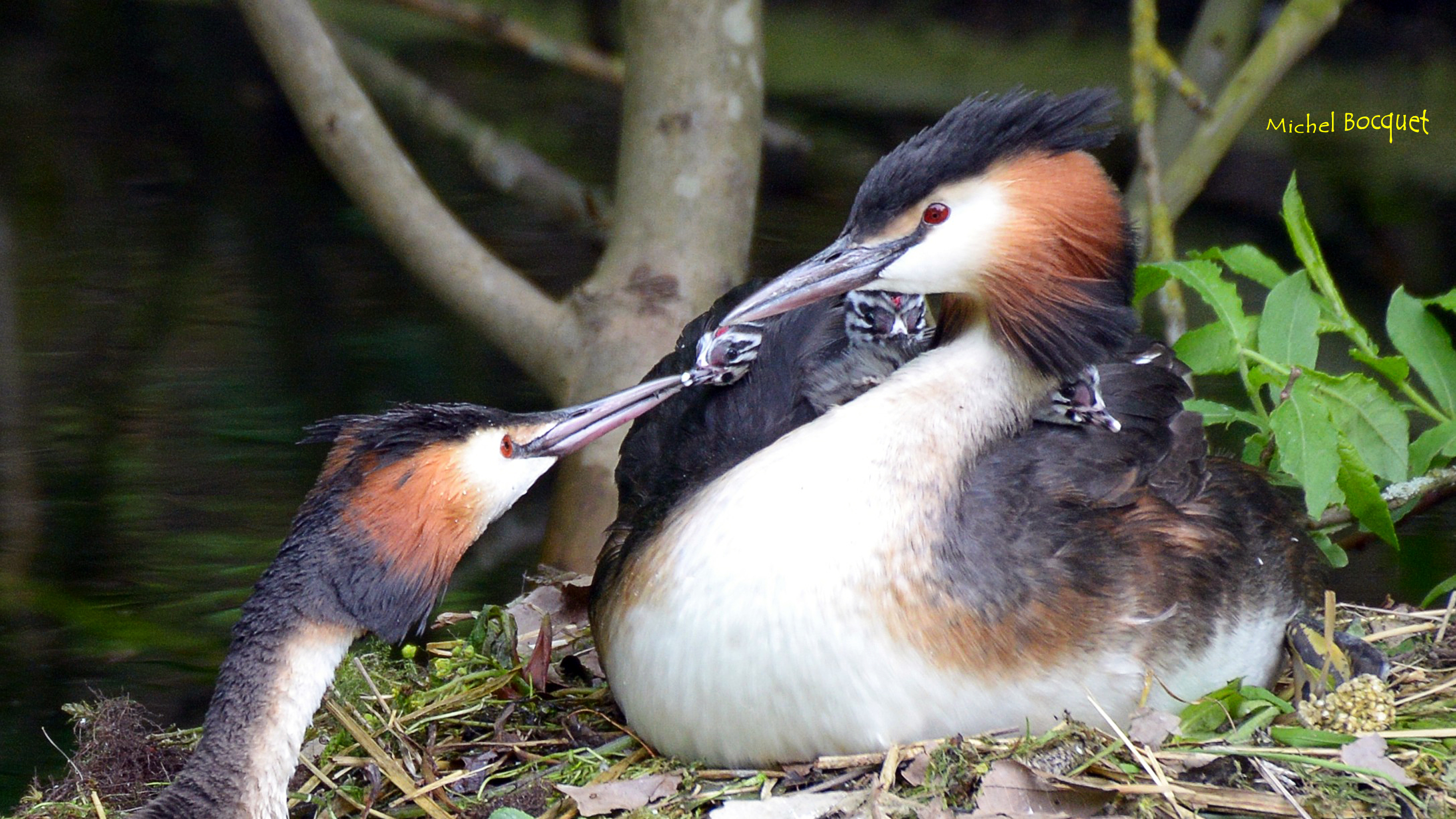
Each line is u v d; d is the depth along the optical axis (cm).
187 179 1888
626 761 844
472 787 852
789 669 773
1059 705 790
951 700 778
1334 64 2059
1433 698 877
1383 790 766
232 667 812
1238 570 865
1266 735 805
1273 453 1049
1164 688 813
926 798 751
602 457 1138
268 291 1591
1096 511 838
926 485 791
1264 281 1100
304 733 823
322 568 812
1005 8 2456
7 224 1677
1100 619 796
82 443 1306
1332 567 1126
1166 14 2350
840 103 2098
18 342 1451
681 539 800
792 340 934
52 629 1098
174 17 2422
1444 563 1204
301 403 1377
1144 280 1075
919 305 934
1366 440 1024
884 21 2530
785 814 746
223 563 1179
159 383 1405
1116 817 745
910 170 811
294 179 1912
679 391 936
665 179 1152
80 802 882
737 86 1161
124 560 1177
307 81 1146
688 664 787
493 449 841
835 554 775
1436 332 1071
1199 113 1230
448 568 839
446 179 1888
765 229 1689
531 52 1516
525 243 1702
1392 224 1650
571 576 1105
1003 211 805
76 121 2027
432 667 997
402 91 1650
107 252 1656
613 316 1134
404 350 1484
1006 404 831
